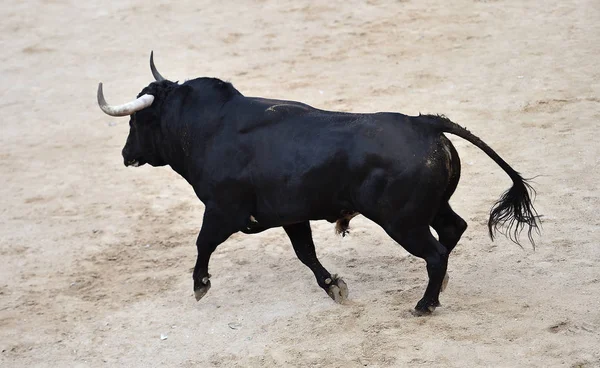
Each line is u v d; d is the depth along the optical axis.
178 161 16.44
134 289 17.80
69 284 18.36
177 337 15.64
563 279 15.82
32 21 39.16
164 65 32.78
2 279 18.92
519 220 14.85
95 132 28.08
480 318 14.75
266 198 15.12
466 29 32.69
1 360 15.52
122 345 15.60
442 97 26.64
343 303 15.98
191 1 39.94
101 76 32.72
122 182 24.02
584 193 19.34
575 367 13.05
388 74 29.30
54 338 16.11
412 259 17.58
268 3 38.56
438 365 13.52
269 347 14.78
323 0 38.12
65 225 21.58
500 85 27.02
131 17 38.53
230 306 16.55
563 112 24.25
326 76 29.83
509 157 21.91
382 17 35.25
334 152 14.33
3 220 22.22
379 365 13.73
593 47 29.12
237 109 15.50
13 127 29.08
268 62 31.94
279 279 17.44
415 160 13.98
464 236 18.14
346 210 14.88
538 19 32.66
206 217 15.79
